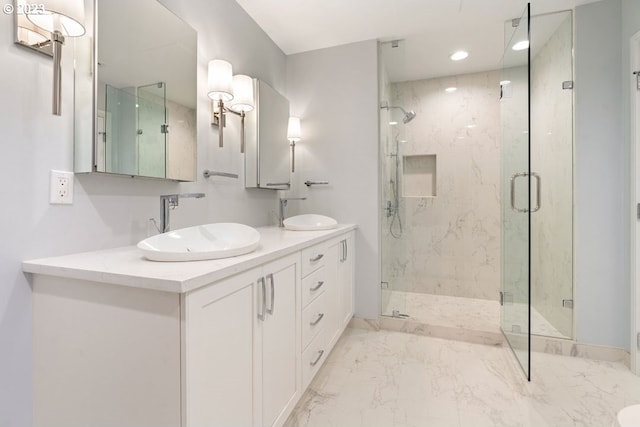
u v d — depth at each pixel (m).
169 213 1.45
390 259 2.76
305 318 1.57
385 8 2.16
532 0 2.04
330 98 2.70
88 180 1.20
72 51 1.16
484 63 3.06
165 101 1.47
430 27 2.40
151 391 0.84
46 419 1.02
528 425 1.48
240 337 1.04
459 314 2.83
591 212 2.08
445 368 2.00
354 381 1.86
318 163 2.74
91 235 1.21
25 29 1.01
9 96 0.98
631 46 1.90
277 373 1.29
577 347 2.13
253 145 2.23
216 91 1.66
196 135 1.67
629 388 1.76
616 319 2.04
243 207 2.18
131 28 1.30
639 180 1.87
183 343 0.79
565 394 1.71
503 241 2.43
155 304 0.82
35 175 1.05
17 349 1.00
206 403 0.87
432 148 3.42
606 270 2.05
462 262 3.35
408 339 2.44
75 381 0.96
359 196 2.62
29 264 1.00
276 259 1.27
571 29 2.14
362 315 2.63
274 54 2.60
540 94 2.55
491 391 1.75
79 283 0.94
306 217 2.54
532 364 2.04
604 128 2.04
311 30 2.44
